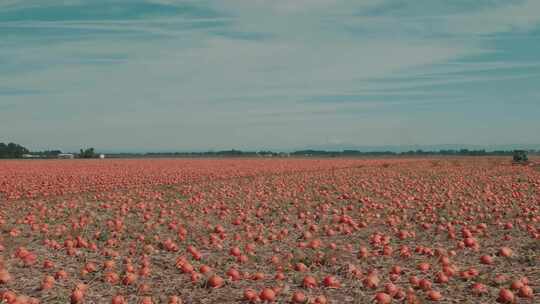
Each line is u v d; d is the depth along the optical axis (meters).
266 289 8.80
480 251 12.58
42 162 83.12
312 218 18.39
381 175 37.50
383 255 12.20
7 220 17.41
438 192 25.30
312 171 46.12
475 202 21.25
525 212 18.12
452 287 9.33
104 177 38.56
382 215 19.00
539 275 10.08
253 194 24.67
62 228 15.32
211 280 9.64
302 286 9.53
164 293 9.30
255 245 13.67
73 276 10.46
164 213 18.58
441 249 12.12
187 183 33.25
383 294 8.45
